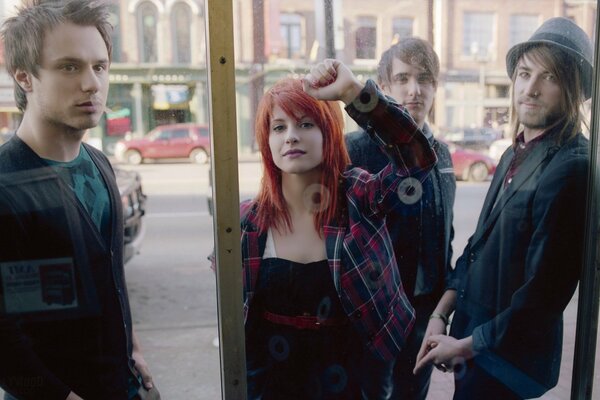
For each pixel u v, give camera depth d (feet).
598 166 4.51
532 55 4.55
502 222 4.72
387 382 4.78
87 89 3.95
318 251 4.48
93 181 4.08
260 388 4.59
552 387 4.99
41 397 4.13
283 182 4.36
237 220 4.09
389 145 4.45
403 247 4.63
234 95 3.93
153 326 4.85
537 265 4.77
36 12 3.80
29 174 3.94
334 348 4.62
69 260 4.06
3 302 4.00
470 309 4.82
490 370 4.92
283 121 4.27
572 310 4.86
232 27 3.86
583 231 4.69
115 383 4.30
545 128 4.61
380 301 4.63
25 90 3.87
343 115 4.36
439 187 4.61
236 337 4.22
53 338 4.12
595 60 4.47
